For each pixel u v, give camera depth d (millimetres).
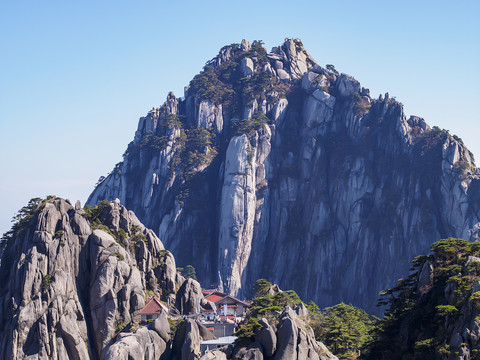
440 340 114375
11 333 187875
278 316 148125
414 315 124625
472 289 113562
